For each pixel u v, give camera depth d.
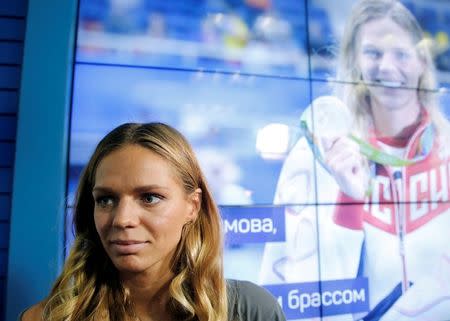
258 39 1.62
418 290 1.62
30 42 1.37
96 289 0.72
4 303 1.28
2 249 1.32
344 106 1.65
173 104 1.50
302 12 1.68
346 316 1.53
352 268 1.56
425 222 1.67
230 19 1.60
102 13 1.47
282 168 1.56
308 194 1.57
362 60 1.70
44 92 1.36
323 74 1.66
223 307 0.74
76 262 0.73
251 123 1.56
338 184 1.60
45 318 0.71
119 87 1.45
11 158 1.37
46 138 1.34
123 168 0.64
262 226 1.51
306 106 1.62
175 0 1.55
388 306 1.57
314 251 1.54
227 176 1.51
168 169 0.67
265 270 1.49
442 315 1.63
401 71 1.73
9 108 1.39
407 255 1.63
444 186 1.71
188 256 0.74
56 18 1.40
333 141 1.62
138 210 0.64
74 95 1.41
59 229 1.31
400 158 1.67
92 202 0.75
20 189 1.30
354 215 1.60
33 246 1.29
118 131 0.71
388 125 1.68
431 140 1.72
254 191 1.52
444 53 1.80
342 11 1.71
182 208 0.69
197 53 1.55
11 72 1.41
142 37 1.50
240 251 1.48
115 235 0.62
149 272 0.69
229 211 1.49
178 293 0.70
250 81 1.58
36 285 1.27
